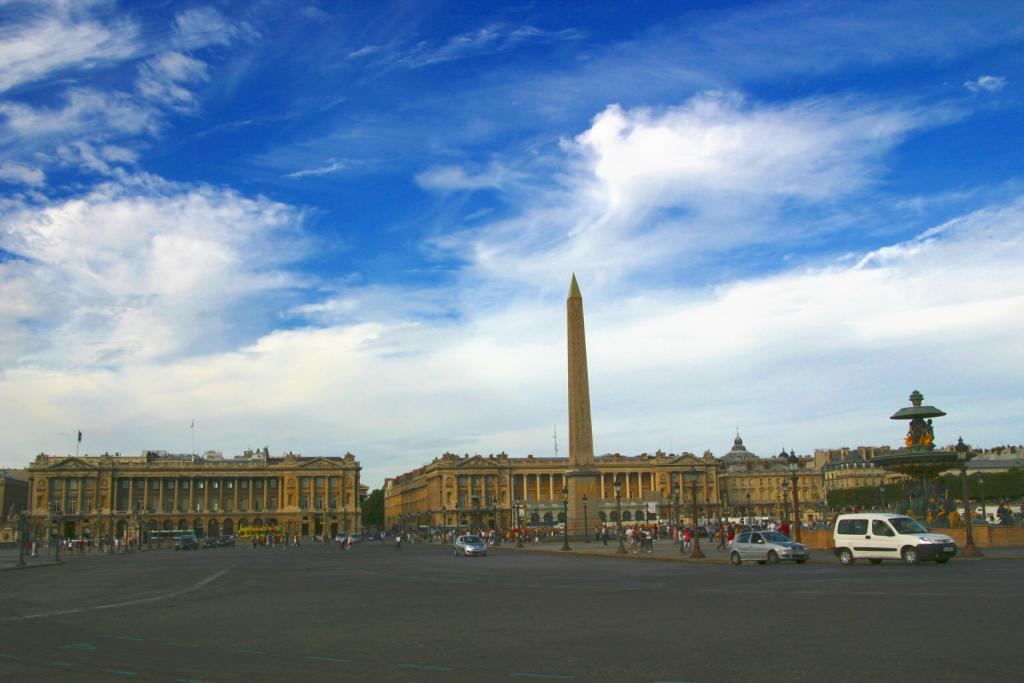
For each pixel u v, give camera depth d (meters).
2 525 188.38
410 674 14.46
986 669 13.42
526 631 19.75
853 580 31.36
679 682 13.20
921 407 60.09
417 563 62.09
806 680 13.06
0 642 19.44
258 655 16.94
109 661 16.36
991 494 148.50
